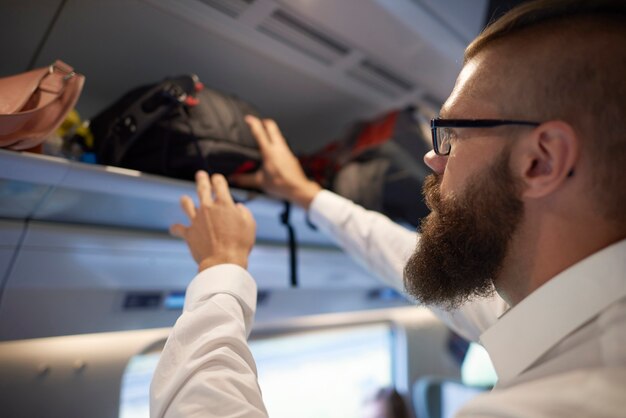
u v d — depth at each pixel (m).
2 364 1.21
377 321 2.71
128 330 1.50
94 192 0.98
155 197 1.08
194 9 1.15
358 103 1.79
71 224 1.19
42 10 1.03
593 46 0.57
